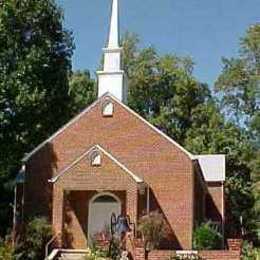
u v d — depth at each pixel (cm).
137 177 3622
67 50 4425
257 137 5556
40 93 4066
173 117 6072
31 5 4150
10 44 4038
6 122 4050
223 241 4097
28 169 3853
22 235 3409
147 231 3328
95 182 3531
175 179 3684
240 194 5588
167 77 6188
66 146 3862
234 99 5744
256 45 5694
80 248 3638
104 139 3828
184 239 3588
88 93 5962
